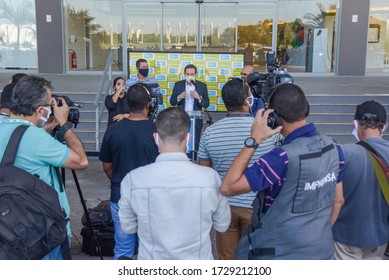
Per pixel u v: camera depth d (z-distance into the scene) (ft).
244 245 7.51
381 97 29.12
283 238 6.83
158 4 42.75
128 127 10.90
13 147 7.62
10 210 6.93
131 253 11.10
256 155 9.35
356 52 42.91
